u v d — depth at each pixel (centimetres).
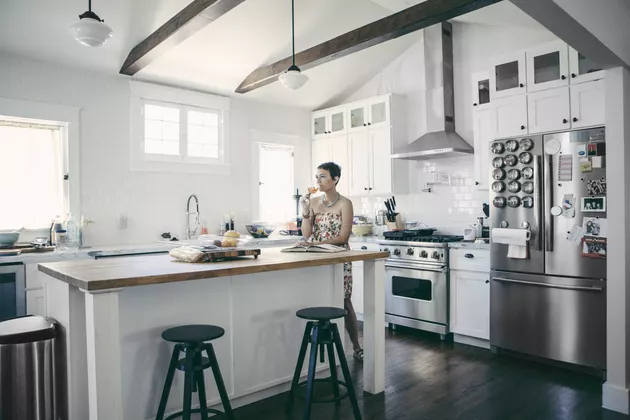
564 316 333
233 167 512
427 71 486
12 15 341
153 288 230
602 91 319
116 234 430
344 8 427
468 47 468
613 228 276
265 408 268
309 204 340
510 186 361
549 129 345
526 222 352
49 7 344
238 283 263
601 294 315
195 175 483
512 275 360
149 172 452
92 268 214
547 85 347
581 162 325
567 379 316
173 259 253
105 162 423
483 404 276
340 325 321
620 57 259
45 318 229
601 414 262
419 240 433
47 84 390
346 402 278
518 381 313
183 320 240
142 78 445
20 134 387
